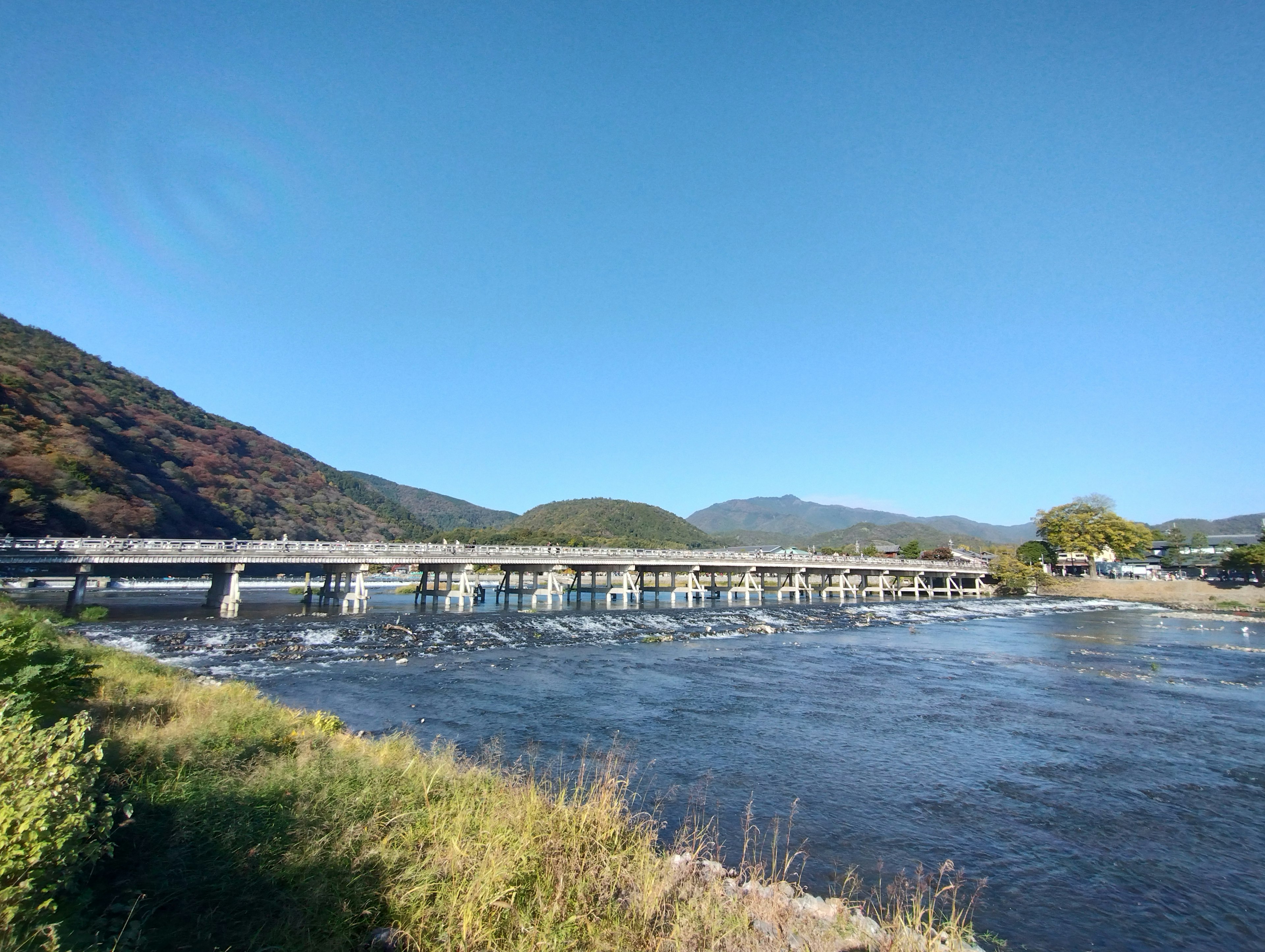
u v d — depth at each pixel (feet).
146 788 32.99
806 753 71.15
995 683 114.83
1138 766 69.56
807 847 47.96
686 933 28.30
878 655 147.02
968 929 36.76
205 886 25.58
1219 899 42.55
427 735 71.92
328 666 112.78
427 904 27.50
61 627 94.89
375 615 169.27
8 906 19.51
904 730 81.56
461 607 208.13
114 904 23.45
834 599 340.80
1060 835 51.80
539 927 26.68
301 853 28.86
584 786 54.24
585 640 154.30
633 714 85.76
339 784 37.09
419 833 32.78
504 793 40.60
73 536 252.42
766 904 34.27
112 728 44.29
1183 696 105.91
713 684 107.96
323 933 24.54
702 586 286.25
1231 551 391.04
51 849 21.43
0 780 22.94
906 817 54.65
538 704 89.56
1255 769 69.05
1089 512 424.46
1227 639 189.37
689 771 63.57
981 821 54.29
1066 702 99.76
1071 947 36.52
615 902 30.50
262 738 47.55
